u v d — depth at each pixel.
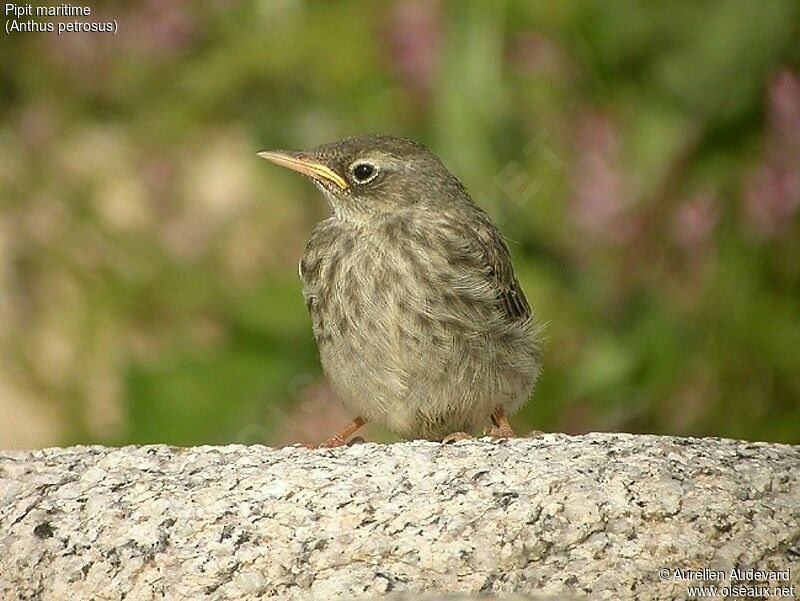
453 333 10.45
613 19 13.43
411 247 10.59
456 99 13.47
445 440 9.72
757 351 12.80
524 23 13.59
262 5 14.66
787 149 12.91
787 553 8.18
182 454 9.30
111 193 15.01
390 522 8.31
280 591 8.12
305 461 8.99
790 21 13.13
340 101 14.38
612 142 13.23
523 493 8.42
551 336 12.98
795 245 12.94
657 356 12.88
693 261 13.06
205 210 15.03
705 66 13.27
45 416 14.43
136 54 15.14
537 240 13.25
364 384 10.58
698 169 13.27
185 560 8.27
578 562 8.13
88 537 8.48
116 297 14.52
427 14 13.85
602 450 8.93
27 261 14.70
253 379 13.49
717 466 8.73
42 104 15.23
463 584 8.08
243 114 14.98
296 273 14.12
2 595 8.36
